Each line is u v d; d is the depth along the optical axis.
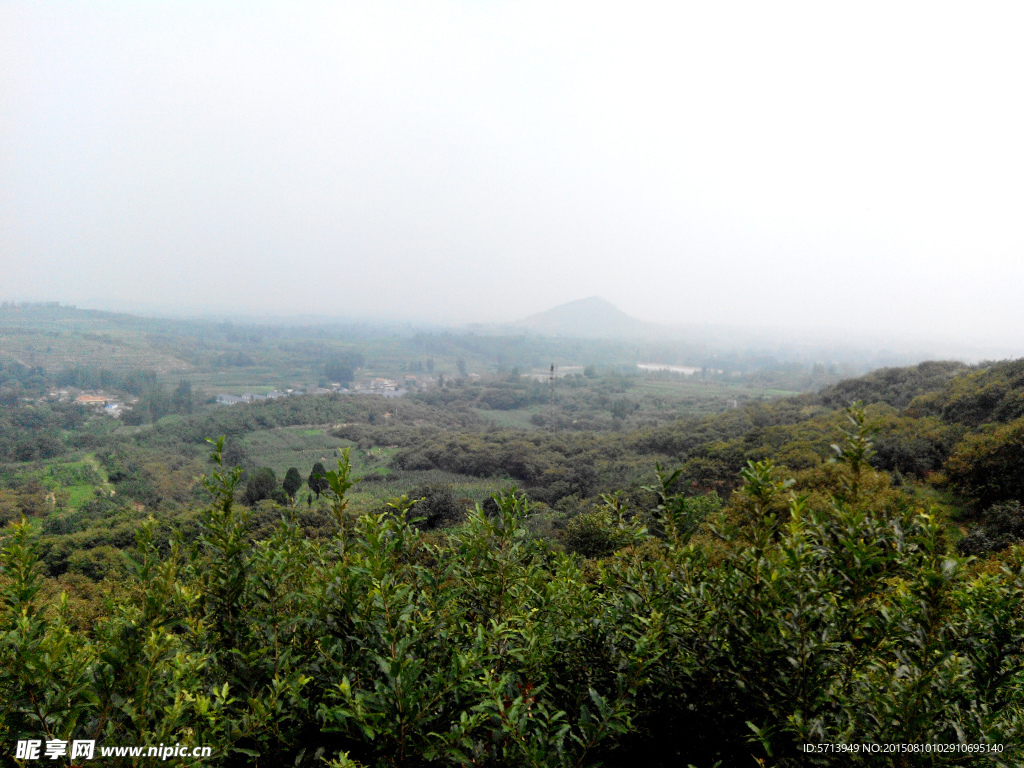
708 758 2.57
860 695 2.31
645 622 2.49
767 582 2.41
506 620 2.83
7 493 45.28
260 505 27.33
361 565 2.60
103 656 1.90
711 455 32.22
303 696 2.47
